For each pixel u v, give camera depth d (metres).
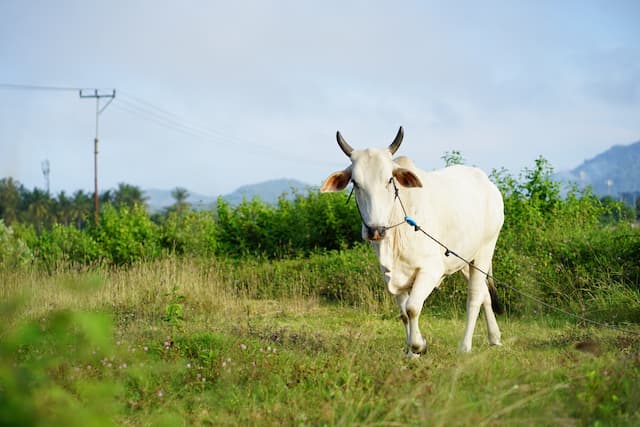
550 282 9.55
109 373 4.68
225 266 14.51
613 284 9.13
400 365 4.91
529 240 11.02
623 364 4.45
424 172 6.53
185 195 71.62
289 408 4.28
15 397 1.92
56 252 16.94
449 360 5.46
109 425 2.17
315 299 11.17
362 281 11.20
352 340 6.23
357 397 4.21
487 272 7.17
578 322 8.23
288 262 14.27
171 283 10.54
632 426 3.55
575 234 10.91
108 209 18.62
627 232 10.77
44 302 4.89
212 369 5.32
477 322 8.87
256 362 5.42
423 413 3.61
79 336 2.18
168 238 17.14
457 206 6.51
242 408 4.40
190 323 7.96
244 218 17.27
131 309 9.47
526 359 5.36
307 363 5.45
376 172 5.71
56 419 2.04
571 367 4.72
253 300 11.38
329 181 6.00
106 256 16.80
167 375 5.17
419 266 6.10
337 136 6.13
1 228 15.05
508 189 13.88
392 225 5.95
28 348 3.97
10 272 11.76
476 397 4.10
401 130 6.12
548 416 3.61
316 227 16.14
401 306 6.27
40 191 47.09
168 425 3.93
